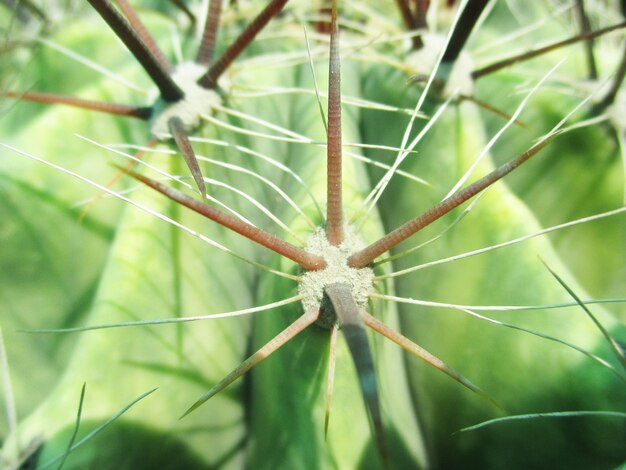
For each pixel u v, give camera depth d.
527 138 0.16
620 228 0.16
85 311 0.16
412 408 0.15
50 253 0.16
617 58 0.19
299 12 0.18
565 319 0.12
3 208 0.16
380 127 0.16
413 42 0.15
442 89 0.14
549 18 0.18
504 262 0.13
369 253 0.11
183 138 0.12
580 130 0.15
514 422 0.13
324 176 0.13
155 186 0.10
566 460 0.13
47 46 0.19
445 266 0.14
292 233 0.11
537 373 0.12
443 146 0.14
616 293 0.16
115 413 0.12
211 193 0.14
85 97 0.16
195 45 0.16
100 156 0.16
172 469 0.14
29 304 0.16
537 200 0.16
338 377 0.11
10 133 0.19
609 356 0.12
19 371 0.16
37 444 0.12
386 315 0.12
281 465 0.13
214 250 0.14
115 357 0.13
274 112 0.16
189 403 0.14
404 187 0.15
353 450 0.12
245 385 0.15
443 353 0.14
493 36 0.19
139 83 0.17
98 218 0.16
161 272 0.13
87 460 0.12
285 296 0.11
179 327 0.13
